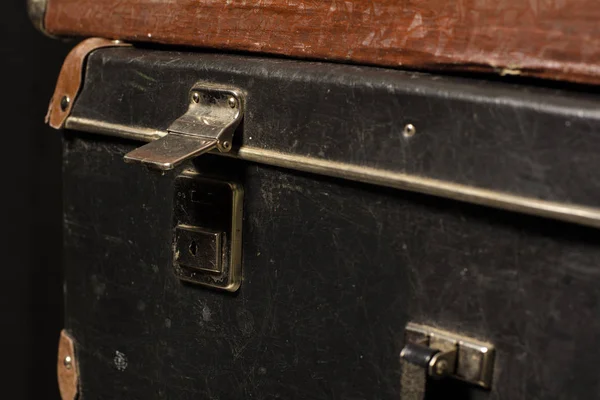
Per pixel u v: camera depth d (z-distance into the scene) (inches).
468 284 27.9
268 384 30.5
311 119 29.0
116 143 32.0
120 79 31.6
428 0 28.3
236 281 30.5
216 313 31.0
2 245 42.0
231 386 31.0
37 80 41.9
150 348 32.3
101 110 32.0
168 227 31.5
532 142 26.9
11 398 42.9
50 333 43.8
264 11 30.1
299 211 29.6
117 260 32.5
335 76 28.7
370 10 28.9
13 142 41.7
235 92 29.8
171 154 29.2
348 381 29.5
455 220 27.9
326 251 29.3
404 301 28.6
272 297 30.2
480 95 27.3
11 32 41.0
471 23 27.9
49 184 43.0
